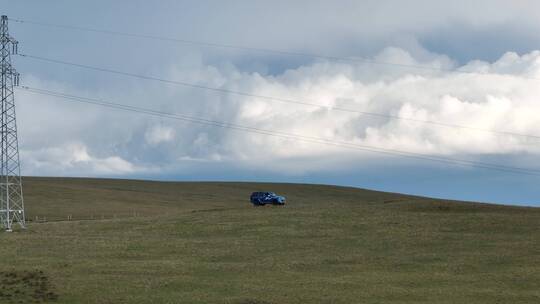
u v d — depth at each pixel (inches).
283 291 1796.3
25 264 2185.0
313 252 2536.9
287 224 3309.5
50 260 2288.4
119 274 2027.6
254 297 1711.4
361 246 2677.2
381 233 2994.6
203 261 2332.7
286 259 2374.5
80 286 1819.6
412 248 2618.1
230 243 2768.2
